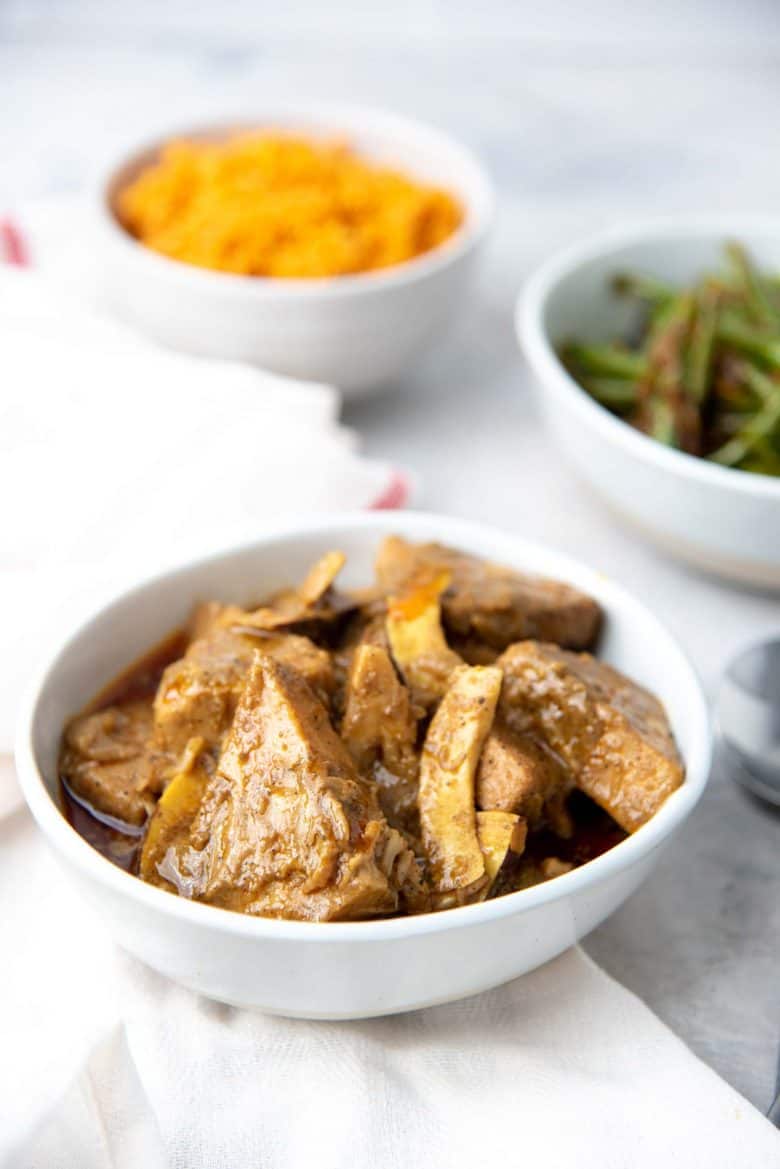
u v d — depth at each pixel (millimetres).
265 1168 396
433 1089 409
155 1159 388
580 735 429
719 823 488
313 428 565
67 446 549
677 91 955
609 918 461
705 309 595
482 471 619
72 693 450
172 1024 420
